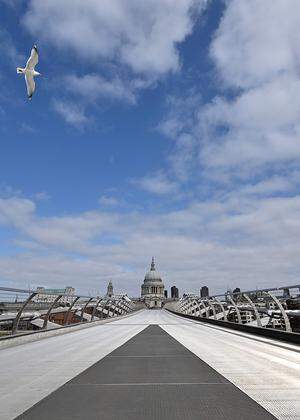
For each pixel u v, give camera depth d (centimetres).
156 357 1405
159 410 669
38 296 2477
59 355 1479
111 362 1279
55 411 668
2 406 705
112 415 640
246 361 1275
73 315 3912
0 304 2048
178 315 8150
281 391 816
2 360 1338
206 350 1622
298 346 1703
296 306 2308
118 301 6303
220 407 687
